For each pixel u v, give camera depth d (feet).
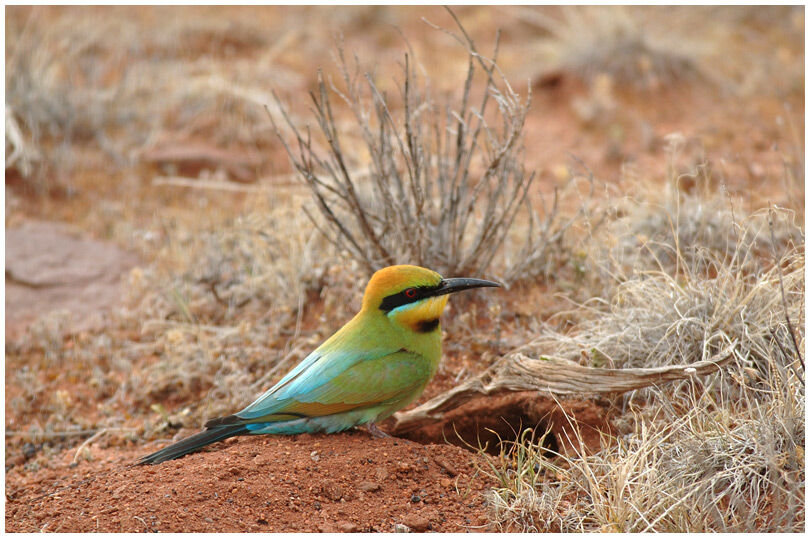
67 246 58.34
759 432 31.32
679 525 28.58
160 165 68.95
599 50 83.61
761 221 47.67
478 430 39.40
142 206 63.67
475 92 79.87
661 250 47.19
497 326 43.29
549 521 30.14
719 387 35.63
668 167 56.65
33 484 36.35
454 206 45.32
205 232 57.47
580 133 73.10
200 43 91.91
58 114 72.43
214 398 42.91
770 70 83.20
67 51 82.07
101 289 54.13
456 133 44.34
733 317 37.52
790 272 41.57
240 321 48.85
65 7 96.89
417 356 35.76
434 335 36.45
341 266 48.01
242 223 55.01
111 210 62.85
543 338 42.06
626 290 41.19
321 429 35.68
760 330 36.63
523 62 87.66
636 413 35.68
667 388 36.47
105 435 41.19
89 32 88.02
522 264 48.16
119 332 49.75
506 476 32.17
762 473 30.55
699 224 47.52
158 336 48.88
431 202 45.93
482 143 65.41
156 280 53.57
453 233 45.39
